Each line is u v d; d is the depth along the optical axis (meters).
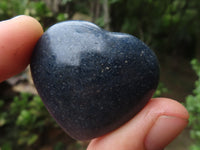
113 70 0.06
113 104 0.06
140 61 0.06
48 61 0.06
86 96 0.06
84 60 0.06
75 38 0.06
